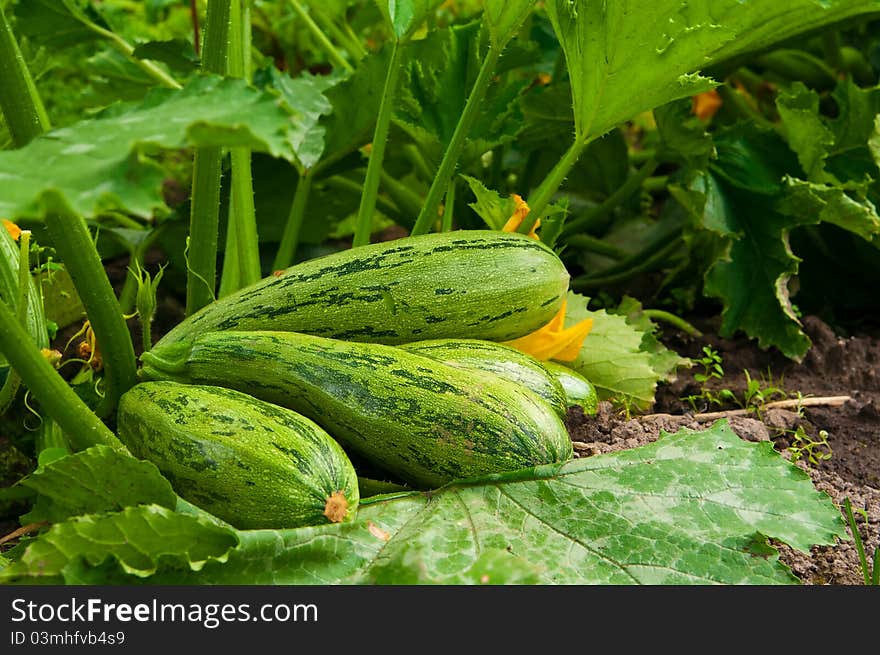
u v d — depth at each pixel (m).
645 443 0.95
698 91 0.93
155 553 0.75
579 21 0.92
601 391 1.04
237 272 1.06
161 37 1.85
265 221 1.24
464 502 0.82
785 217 1.16
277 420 0.81
